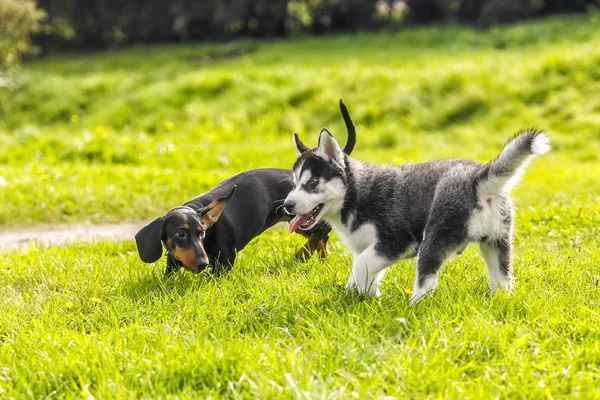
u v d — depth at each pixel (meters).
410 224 6.38
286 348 5.29
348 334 5.45
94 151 16.86
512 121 21.36
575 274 7.07
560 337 5.44
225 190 7.75
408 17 38.97
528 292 6.41
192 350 5.21
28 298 7.13
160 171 14.44
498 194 6.01
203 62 33.44
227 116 22.75
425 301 5.99
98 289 7.27
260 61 30.84
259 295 6.54
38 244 10.30
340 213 6.72
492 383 4.69
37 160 16.62
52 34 38.94
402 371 4.77
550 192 13.05
